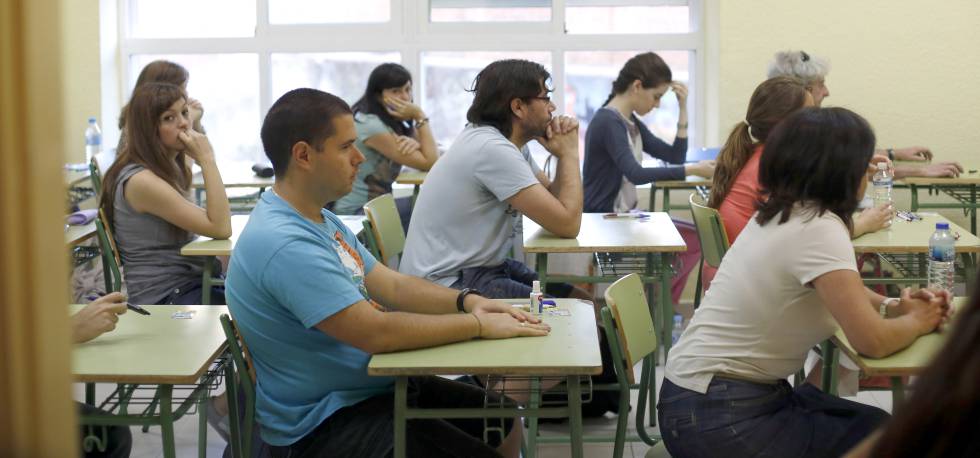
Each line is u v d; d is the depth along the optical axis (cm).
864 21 461
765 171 192
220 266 311
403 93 424
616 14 493
